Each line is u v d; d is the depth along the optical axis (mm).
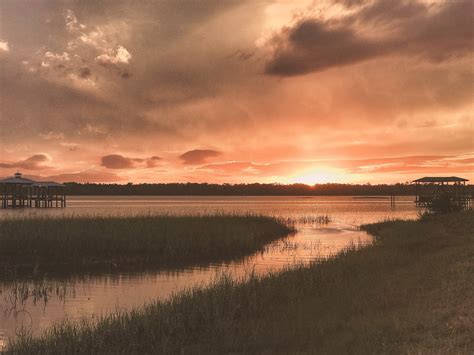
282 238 36719
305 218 62469
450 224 32344
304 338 10453
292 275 16766
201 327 12039
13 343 11086
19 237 26672
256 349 10180
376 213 80062
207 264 24312
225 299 13648
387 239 28938
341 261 19547
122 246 27484
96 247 27125
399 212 83688
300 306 13141
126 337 10984
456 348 8328
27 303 16125
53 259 25078
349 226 50062
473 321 9625
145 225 32312
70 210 80688
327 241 34594
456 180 73562
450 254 19328
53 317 14258
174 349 10539
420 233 29672
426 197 78688
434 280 14438
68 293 17703
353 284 15344
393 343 9125
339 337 10086
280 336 10727
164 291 17984
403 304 12203
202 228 33000
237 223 38531
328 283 15898
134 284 19422
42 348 10539
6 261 24406
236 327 11711
